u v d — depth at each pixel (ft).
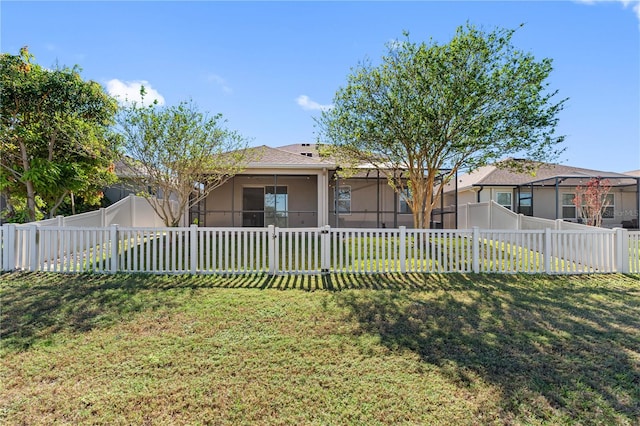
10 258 21.49
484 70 26.58
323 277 21.74
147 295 17.71
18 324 13.91
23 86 30.22
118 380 10.03
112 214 34.35
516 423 8.25
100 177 35.53
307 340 12.78
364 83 28.94
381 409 8.77
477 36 26.45
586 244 23.53
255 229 22.59
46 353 11.59
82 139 30.04
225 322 14.44
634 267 23.56
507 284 20.61
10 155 32.89
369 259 22.90
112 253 21.88
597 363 11.09
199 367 10.81
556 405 8.92
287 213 49.83
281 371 10.59
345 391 9.54
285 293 18.43
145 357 11.41
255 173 43.88
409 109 27.25
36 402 8.96
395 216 47.62
